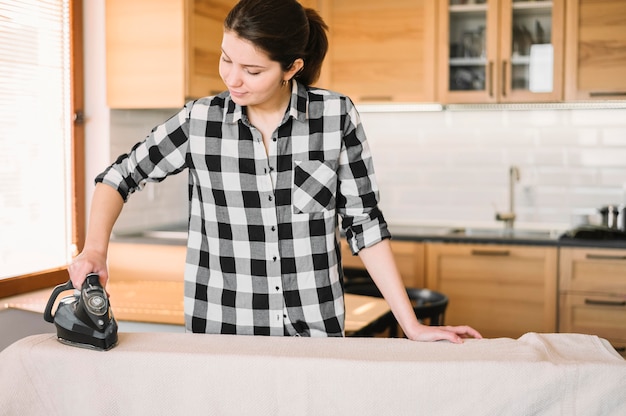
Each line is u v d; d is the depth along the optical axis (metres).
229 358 1.49
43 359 1.54
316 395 1.46
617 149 4.23
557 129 4.32
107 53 3.67
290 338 1.64
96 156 3.67
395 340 1.63
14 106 3.19
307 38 1.58
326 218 1.71
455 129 4.47
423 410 1.44
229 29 1.51
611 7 3.93
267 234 1.69
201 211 1.73
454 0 4.16
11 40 3.16
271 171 1.68
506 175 4.41
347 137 1.71
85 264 1.60
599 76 3.97
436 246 3.98
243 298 1.72
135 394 1.51
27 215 3.29
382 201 4.61
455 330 1.63
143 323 2.58
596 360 1.44
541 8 4.05
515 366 1.42
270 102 1.65
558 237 3.88
